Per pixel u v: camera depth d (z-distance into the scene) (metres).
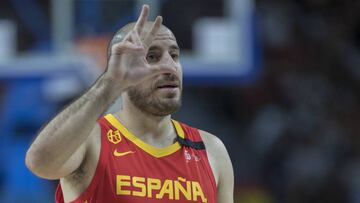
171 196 10.36
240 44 27.30
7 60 26.78
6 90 28.70
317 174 31.14
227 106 33.44
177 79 10.60
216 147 11.43
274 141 32.28
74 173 10.23
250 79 27.64
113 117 10.86
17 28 26.97
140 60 9.44
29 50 26.84
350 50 37.28
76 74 26.38
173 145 10.88
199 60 27.06
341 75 36.06
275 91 34.03
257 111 33.50
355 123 34.03
